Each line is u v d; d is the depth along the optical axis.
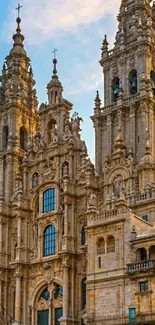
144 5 99.12
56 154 100.25
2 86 118.75
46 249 97.06
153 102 90.94
